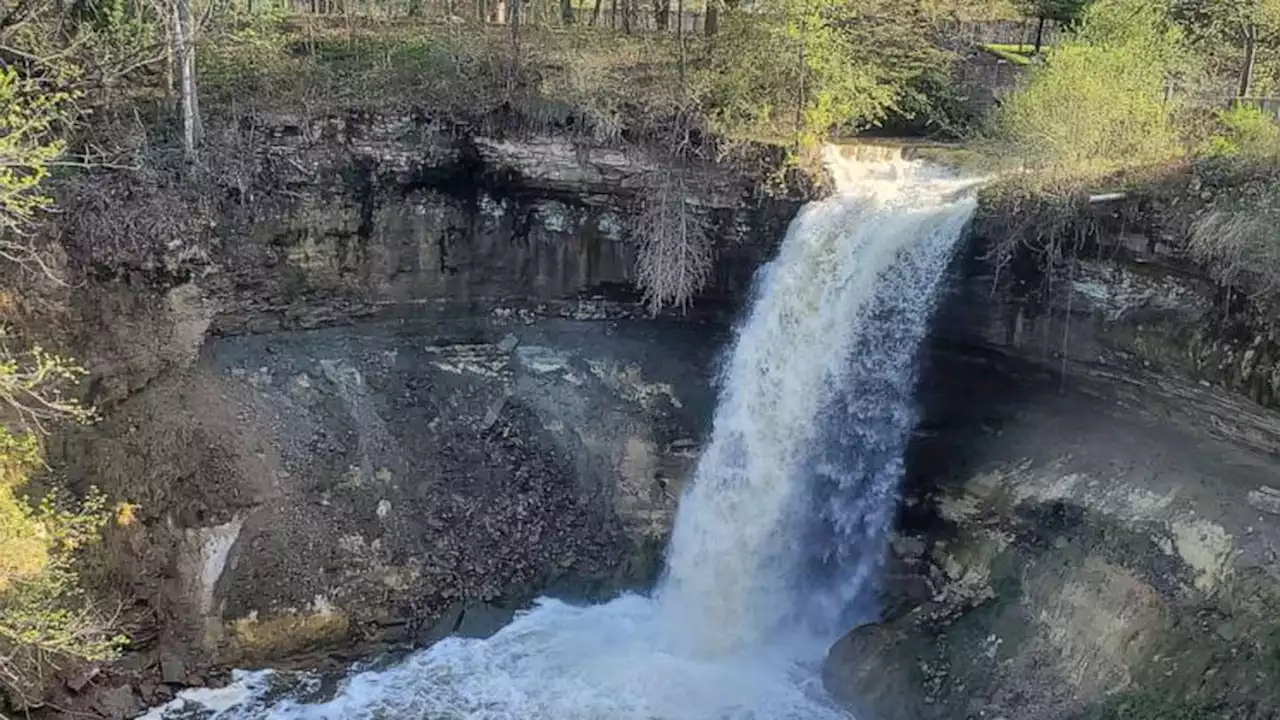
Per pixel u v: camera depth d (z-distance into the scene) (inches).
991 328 852.0
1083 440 805.2
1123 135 831.7
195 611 805.9
